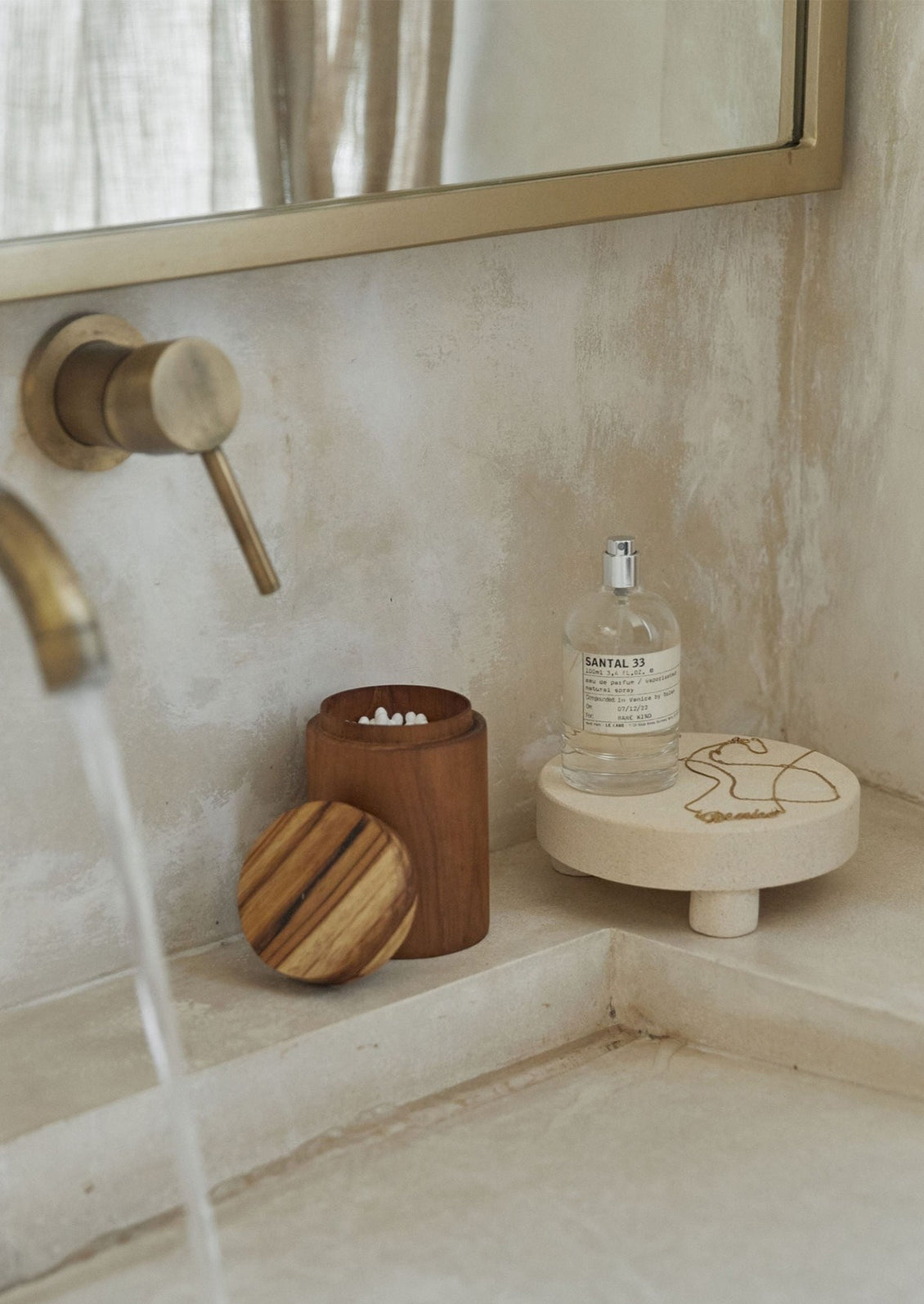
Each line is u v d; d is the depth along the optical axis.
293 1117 0.83
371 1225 0.75
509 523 1.03
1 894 0.85
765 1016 0.90
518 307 1.00
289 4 0.80
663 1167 0.79
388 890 0.84
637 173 0.96
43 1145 0.74
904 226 1.06
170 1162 0.79
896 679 1.14
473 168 0.89
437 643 1.01
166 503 0.87
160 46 0.76
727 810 0.93
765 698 1.23
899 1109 0.84
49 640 0.52
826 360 1.15
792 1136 0.82
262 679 0.93
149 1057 0.81
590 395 1.05
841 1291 0.69
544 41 0.90
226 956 0.93
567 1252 0.72
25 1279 0.74
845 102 1.08
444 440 0.98
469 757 0.89
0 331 0.78
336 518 0.94
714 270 1.10
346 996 0.87
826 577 1.18
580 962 0.95
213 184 0.79
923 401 1.08
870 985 0.88
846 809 0.93
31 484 0.81
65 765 0.86
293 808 0.96
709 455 1.14
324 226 0.82
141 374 0.72
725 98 1.00
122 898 0.90
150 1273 0.73
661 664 0.95
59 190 0.74
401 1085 0.87
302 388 0.90
